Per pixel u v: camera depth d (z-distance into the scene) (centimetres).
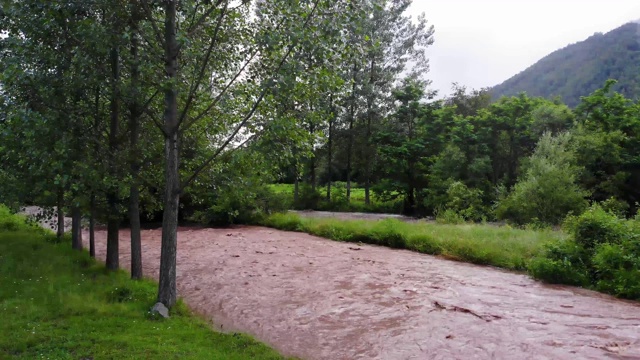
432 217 3145
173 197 852
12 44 881
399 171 3562
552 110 3288
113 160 958
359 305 1007
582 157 2661
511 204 2500
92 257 1304
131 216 1063
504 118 3262
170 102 841
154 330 720
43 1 785
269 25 841
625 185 2634
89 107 969
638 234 1202
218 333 759
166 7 818
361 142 3931
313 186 4188
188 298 1062
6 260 1167
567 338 808
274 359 667
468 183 3178
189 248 1766
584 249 1275
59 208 1167
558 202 2316
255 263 1459
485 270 1412
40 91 872
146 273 1266
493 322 894
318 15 785
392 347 769
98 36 796
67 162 898
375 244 1931
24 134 866
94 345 631
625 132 2853
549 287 1202
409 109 3669
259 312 958
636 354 732
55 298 852
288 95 788
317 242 1969
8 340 632
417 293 1111
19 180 1084
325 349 763
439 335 823
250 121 820
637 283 1092
